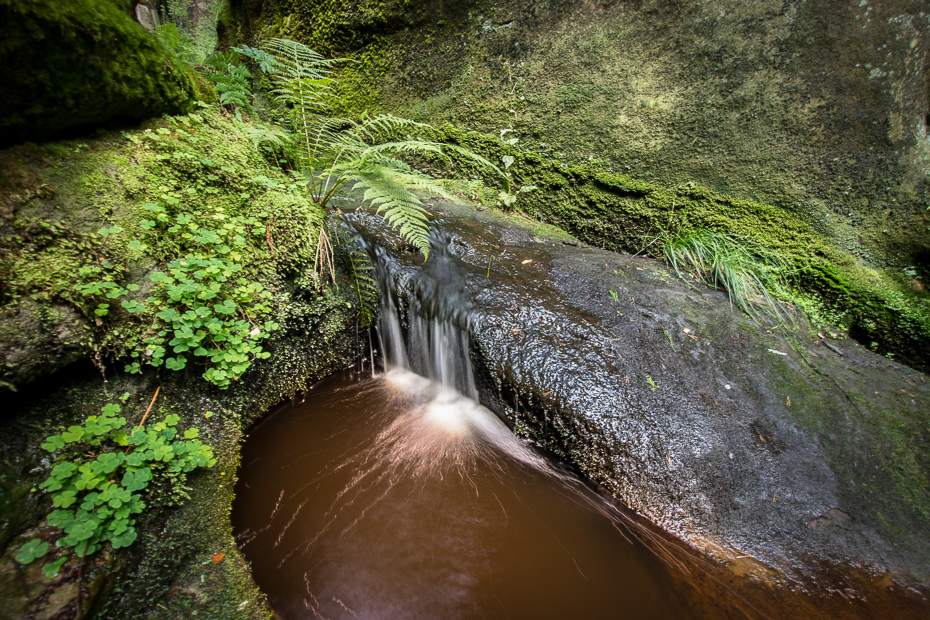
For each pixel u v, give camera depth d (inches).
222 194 100.4
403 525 85.6
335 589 73.7
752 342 117.0
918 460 94.2
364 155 115.8
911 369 119.6
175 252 87.4
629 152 155.9
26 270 67.4
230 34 240.4
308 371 113.7
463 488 94.4
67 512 61.9
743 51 135.6
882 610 74.5
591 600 75.2
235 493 85.7
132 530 64.5
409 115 186.4
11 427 64.6
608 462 94.6
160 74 97.6
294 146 132.7
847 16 123.7
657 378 105.9
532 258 141.3
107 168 85.0
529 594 75.6
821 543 83.2
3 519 57.6
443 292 120.8
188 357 86.8
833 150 132.3
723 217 146.2
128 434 73.6
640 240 156.3
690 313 123.6
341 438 104.3
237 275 94.8
